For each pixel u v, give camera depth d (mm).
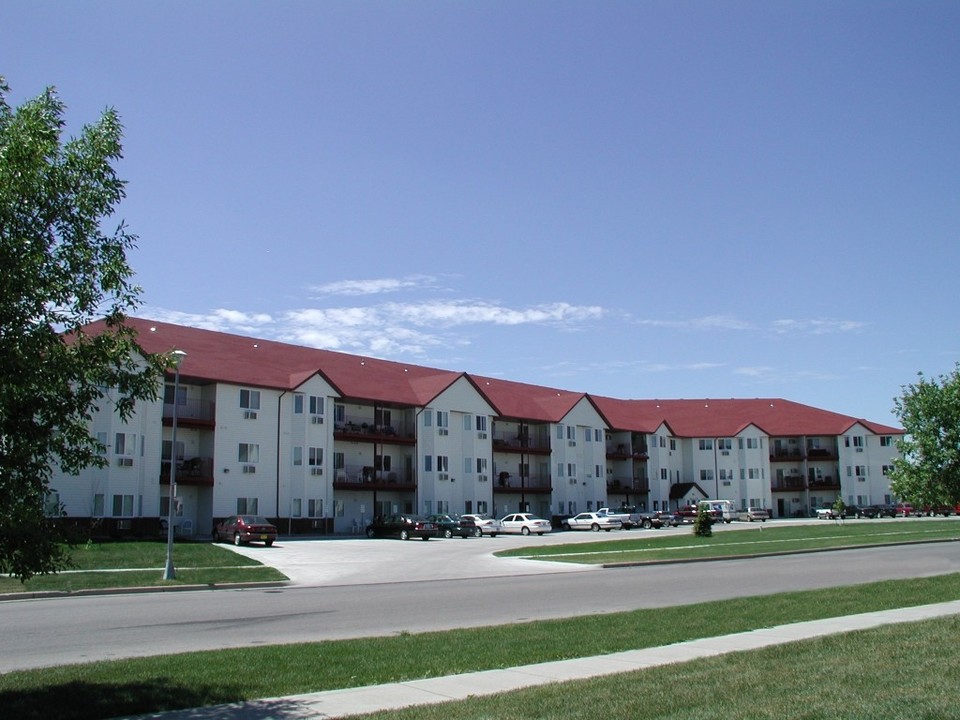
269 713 9039
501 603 20781
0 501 8578
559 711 8562
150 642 14516
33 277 8867
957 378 22609
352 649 12984
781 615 16281
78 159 9570
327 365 63219
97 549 34656
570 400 82062
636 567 33906
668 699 8922
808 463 101125
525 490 74375
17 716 8773
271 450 53812
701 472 99312
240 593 24547
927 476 22375
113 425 45250
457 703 9234
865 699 8609
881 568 29875
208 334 57031
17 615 18500
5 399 8250
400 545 47375
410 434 65250
